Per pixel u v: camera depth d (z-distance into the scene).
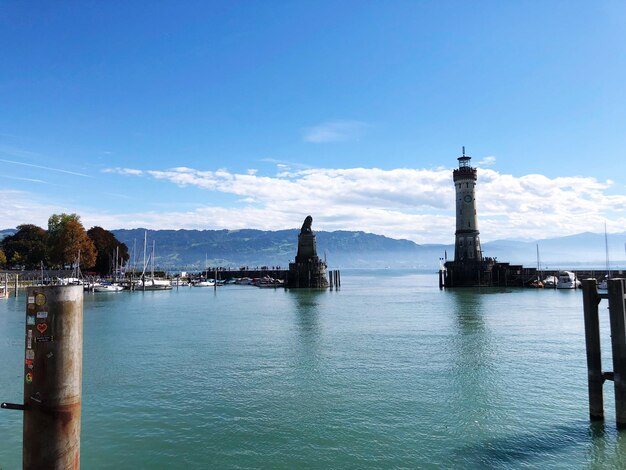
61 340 11.19
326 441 22.25
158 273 182.75
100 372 35.38
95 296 120.25
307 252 151.00
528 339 48.03
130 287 138.75
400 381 32.31
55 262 140.00
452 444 21.73
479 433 22.95
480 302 92.31
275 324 63.09
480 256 136.88
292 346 45.91
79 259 136.75
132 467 19.73
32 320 11.22
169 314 76.44
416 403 27.56
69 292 11.34
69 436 11.21
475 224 136.50
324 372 35.09
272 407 27.12
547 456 20.19
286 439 22.53
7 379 33.62
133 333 54.94
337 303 97.56
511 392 29.34
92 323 64.50
